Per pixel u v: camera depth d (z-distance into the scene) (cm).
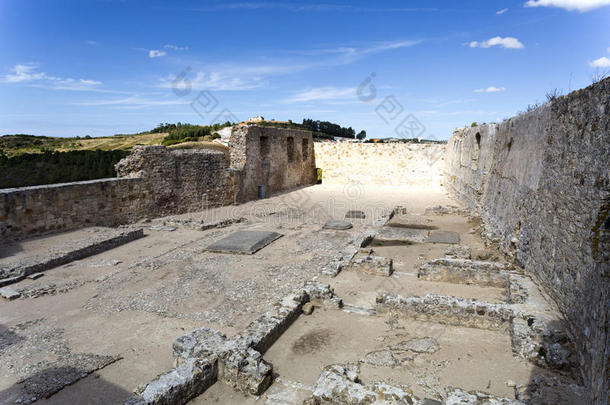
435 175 2794
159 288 900
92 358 595
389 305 723
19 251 1097
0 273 924
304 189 2719
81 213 1376
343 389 458
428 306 699
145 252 1199
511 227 1073
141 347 634
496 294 812
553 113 816
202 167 1912
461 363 556
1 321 733
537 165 902
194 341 587
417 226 1554
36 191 1229
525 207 963
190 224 1521
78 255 1114
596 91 597
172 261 1106
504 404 415
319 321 715
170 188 1755
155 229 1489
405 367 553
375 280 916
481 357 570
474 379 515
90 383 534
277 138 2492
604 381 334
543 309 648
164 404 461
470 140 1936
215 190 2002
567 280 629
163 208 1728
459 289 846
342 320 718
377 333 664
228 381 530
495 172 1425
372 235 1329
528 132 1016
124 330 695
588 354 475
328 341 639
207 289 893
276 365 571
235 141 2202
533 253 842
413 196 2400
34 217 1228
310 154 2967
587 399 421
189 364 520
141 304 809
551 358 523
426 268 911
